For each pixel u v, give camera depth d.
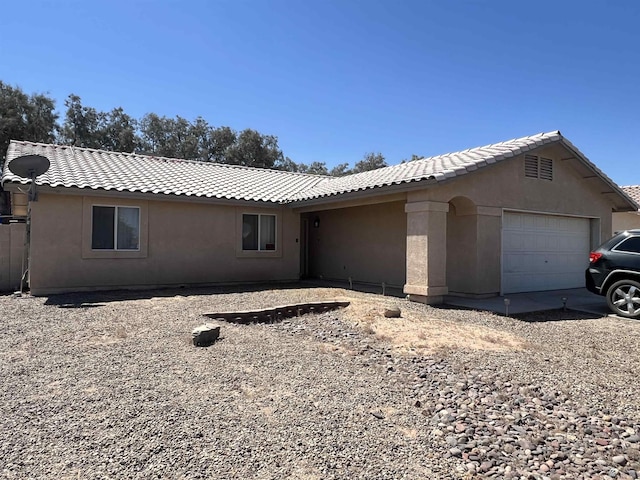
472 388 5.30
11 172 11.04
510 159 12.27
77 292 12.16
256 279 15.39
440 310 10.24
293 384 5.21
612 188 15.04
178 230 13.87
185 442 3.72
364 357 6.47
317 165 57.50
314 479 3.28
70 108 40.44
